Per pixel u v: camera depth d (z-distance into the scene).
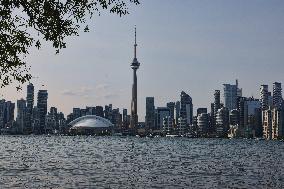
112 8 18.33
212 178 86.25
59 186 67.69
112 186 69.44
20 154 178.00
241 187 71.50
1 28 17.14
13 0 16.70
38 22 17.50
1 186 65.50
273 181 81.62
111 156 175.50
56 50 18.12
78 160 143.38
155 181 78.38
